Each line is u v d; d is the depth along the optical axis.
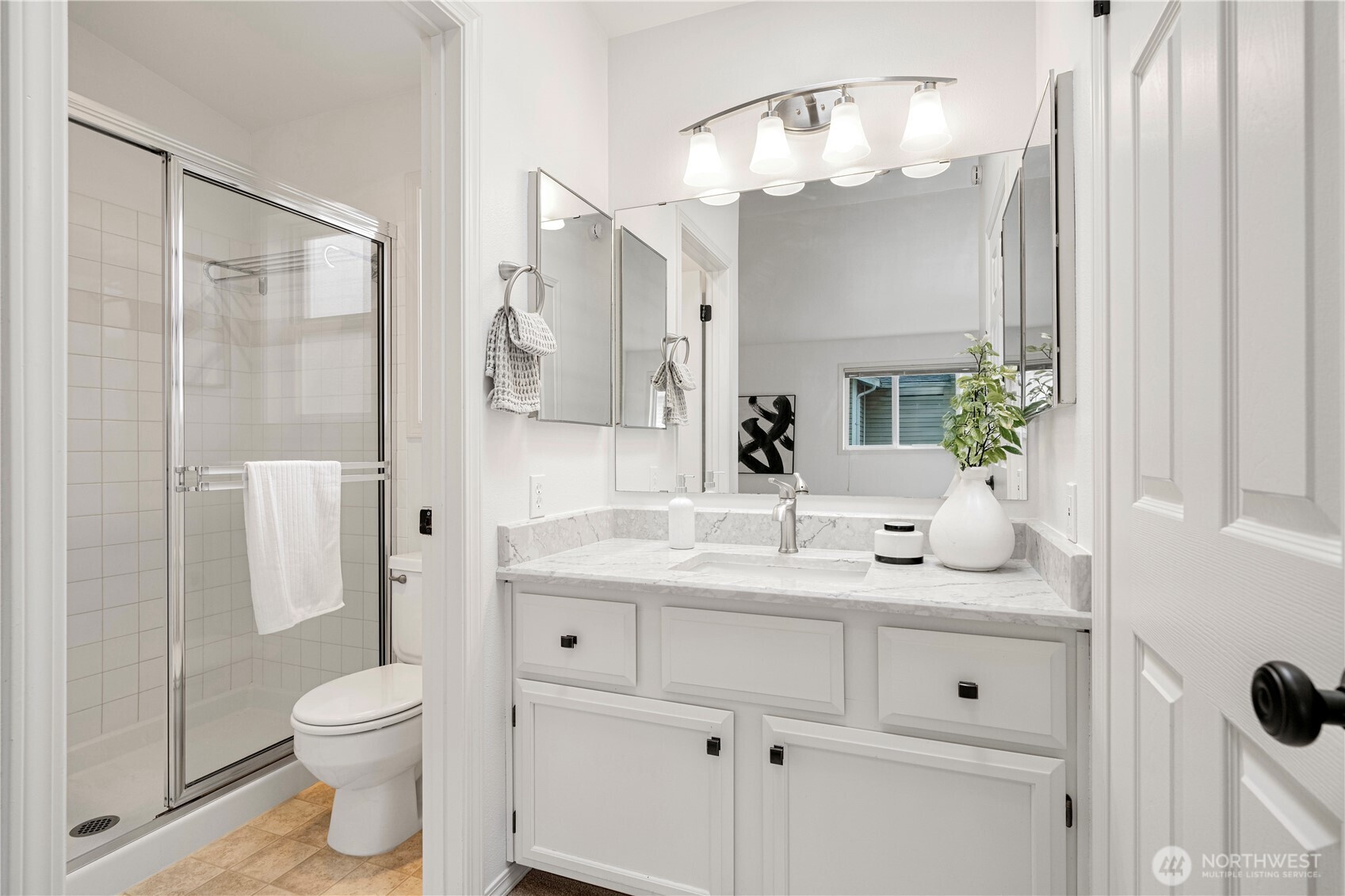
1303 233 0.50
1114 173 1.00
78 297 2.01
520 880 1.63
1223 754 0.64
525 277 1.66
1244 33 0.59
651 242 2.09
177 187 1.91
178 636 1.89
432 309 1.47
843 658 1.30
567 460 1.88
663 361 2.07
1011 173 1.72
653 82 2.12
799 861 1.32
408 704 1.77
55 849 0.73
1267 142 0.55
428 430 1.48
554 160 1.83
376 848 1.77
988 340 1.75
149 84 2.35
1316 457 0.48
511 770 1.57
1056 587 1.28
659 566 1.58
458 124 1.45
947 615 1.21
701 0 2.00
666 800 1.43
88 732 2.07
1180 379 0.74
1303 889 0.50
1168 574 0.78
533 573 1.52
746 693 1.37
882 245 1.86
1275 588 0.54
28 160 0.71
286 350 2.19
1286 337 0.52
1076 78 1.23
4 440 0.70
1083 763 1.13
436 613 1.46
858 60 1.90
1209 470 0.67
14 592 0.70
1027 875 1.17
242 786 1.94
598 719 1.48
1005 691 1.18
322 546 2.13
